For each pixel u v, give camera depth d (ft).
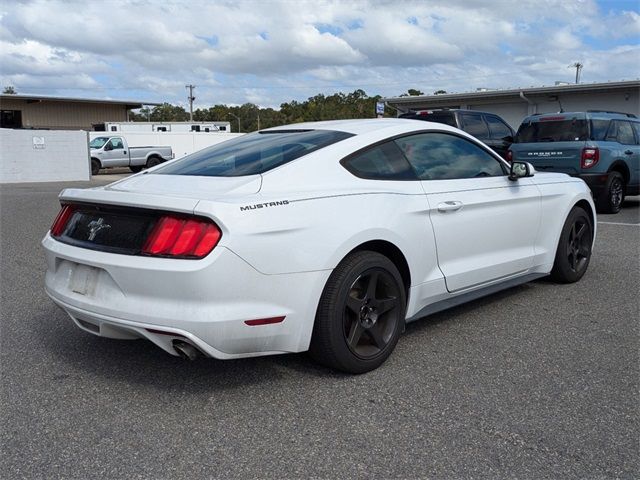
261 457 9.05
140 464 8.89
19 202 46.42
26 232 30.32
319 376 11.93
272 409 10.57
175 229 10.09
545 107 89.86
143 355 13.12
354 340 11.69
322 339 11.35
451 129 15.07
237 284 10.05
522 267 16.33
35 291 18.54
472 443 9.41
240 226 10.05
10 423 10.10
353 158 12.51
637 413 10.38
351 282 11.39
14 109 142.20
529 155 37.76
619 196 37.24
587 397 10.98
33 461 8.95
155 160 100.42
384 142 13.24
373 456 9.07
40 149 79.61
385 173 12.91
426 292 13.39
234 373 12.10
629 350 13.32
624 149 37.11
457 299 14.57
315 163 11.94
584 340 13.93
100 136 96.02
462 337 14.16
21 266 22.13
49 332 14.66
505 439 9.53
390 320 12.41
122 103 152.56
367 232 11.69
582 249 19.12
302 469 8.74
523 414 10.34
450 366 12.41
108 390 11.35
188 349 10.21
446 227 13.66
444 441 9.48
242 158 12.52
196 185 11.37
